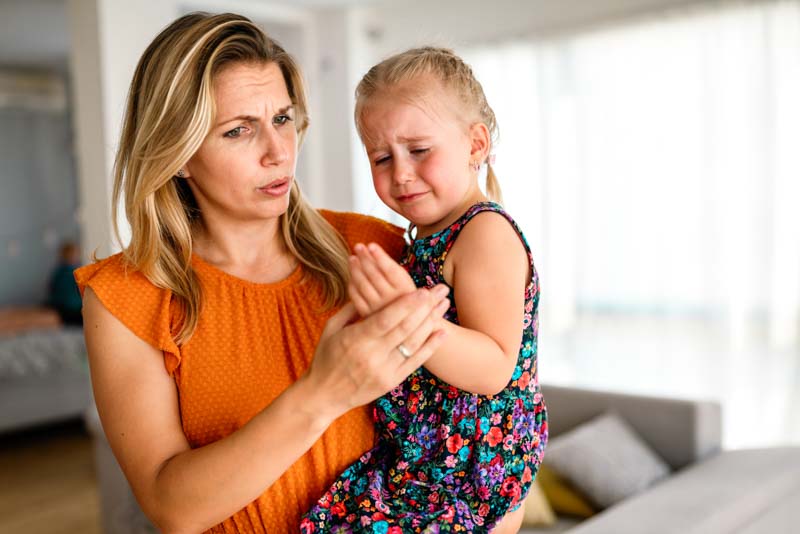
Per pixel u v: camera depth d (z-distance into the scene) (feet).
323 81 18.30
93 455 16.65
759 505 9.18
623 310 16.05
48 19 18.53
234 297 3.67
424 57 3.47
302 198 3.96
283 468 2.86
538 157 17.07
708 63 14.61
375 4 17.54
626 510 8.75
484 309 3.16
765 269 14.24
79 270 3.54
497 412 3.36
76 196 26.68
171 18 14.30
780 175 13.97
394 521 3.27
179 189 3.80
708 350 14.97
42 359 17.38
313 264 3.88
